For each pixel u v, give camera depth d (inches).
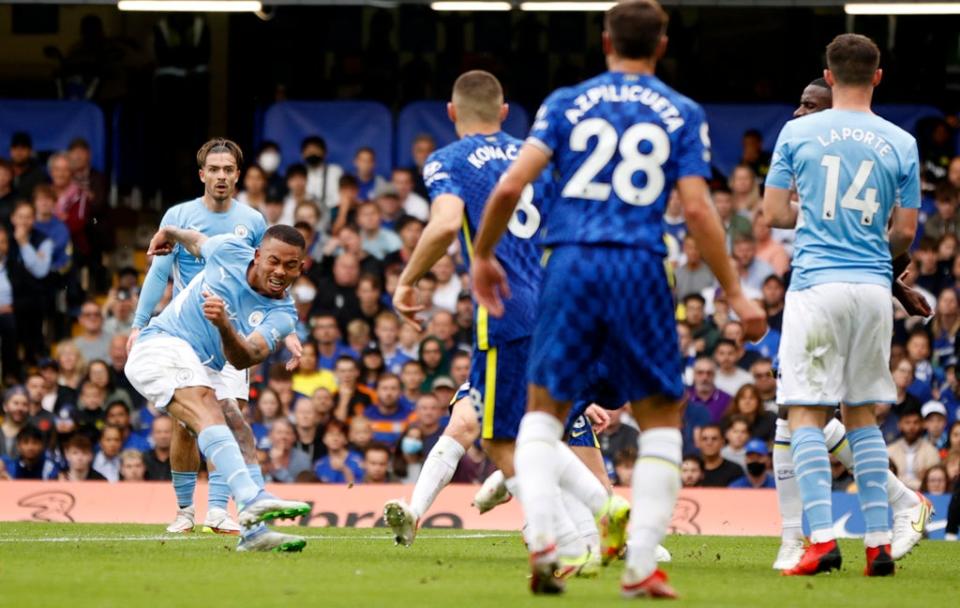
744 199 1333.7
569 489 552.4
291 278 609.6
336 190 1374.3
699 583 501.7
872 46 569.0
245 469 606.9
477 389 563.8
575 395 432.8
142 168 1464.1
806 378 547.5
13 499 994.1
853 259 549.6
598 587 467.8
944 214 1336.1
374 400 1225.4
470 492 970.1
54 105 1411.2
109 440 1186.0
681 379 433.7
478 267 440.1
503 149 572.1
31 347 1336.1
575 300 424.8
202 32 1469.0
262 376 1252.5
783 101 1471.5
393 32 1470.2
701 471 1140.5
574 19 1460.4
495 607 400.5
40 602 408.8
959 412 1208.8
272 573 510.6
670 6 1163.3
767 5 1154.0
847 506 916.0
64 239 1366.9
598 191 430.0
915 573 588.1
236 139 1482.5
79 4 1222.3
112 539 732.0
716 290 1279.5
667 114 436.1
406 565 566.3
